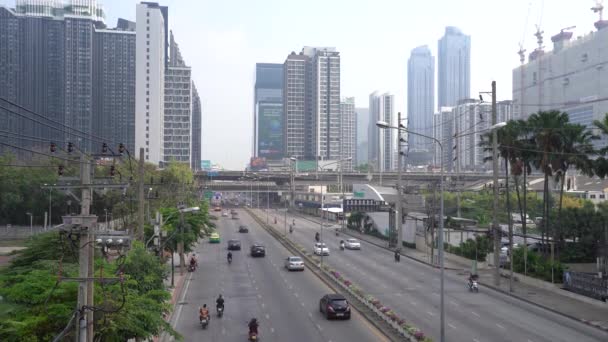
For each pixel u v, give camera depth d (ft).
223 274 177.58
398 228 241.14
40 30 595.06
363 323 109.50
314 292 145.69
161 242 152.66
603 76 515.91
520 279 162.71
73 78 604.90
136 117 601.21
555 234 201.36
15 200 278.87
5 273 89.92
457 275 178.19
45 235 103.40
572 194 342.85
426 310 122.52
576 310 122.42
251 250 226.17
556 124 171.53
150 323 71.56
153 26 604.49
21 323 59.88
